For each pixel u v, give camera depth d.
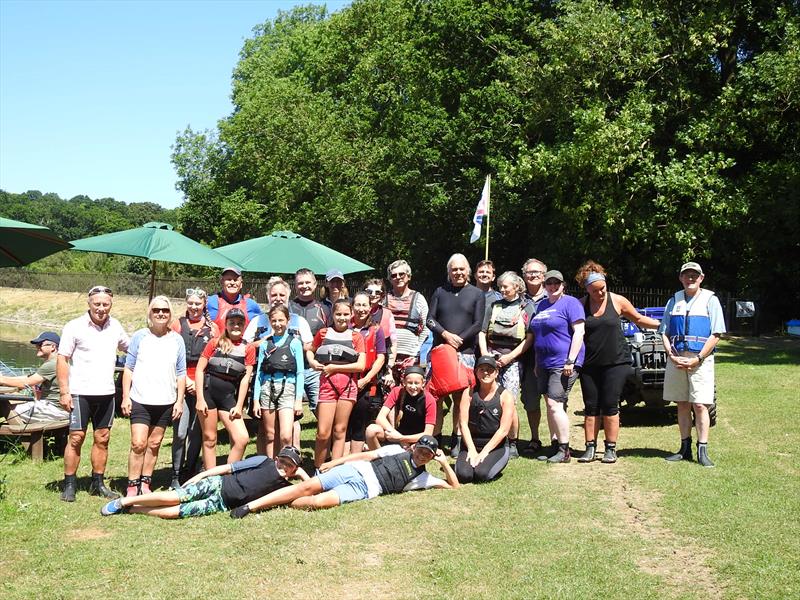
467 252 32.28
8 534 5.76
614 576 4.93
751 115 21.19
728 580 4.89
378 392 7.64
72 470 6.82
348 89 38.22
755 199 21.39
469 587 4.79
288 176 37.81
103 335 6.95
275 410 7.19
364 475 6.68
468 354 8.37
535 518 6.13
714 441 8.94
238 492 6.33
